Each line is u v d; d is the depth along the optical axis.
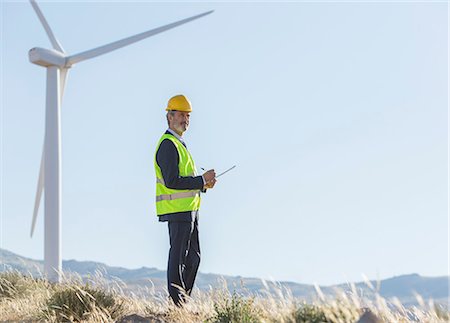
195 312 6.97
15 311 8.84
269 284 5.21
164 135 8.05
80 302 7.84
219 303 6.33
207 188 8.01
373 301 4.96
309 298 5.15
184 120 8.20
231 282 6.55
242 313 5.93
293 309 5.07
